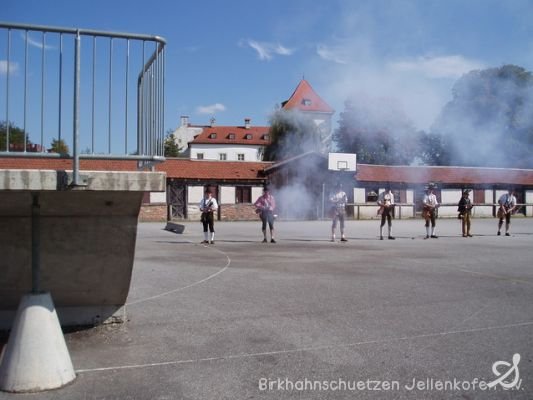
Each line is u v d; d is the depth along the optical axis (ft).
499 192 139.13
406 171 135.13
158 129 17.21
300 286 28.89
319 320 21.39
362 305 24.16
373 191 128.26
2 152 14.56
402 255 44.11
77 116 14.71
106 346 17.90
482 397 13.82
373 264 38.14
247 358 16.71
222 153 279.28
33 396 13.71
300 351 17.39
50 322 14.67
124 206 17.38
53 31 15.25
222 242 57.00
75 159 14.56
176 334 19.33
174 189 117.60
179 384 14.56
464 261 40.19
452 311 23.08
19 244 17.67
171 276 32.24
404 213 130.62
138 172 15.30
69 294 19.66
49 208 16.67
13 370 14.06
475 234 71.61
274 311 22.90
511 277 32.48
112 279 19.54
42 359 14.20
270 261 39.68
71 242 17.99
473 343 18.35
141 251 46.96
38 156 14.87
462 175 138.21
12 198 15.57
